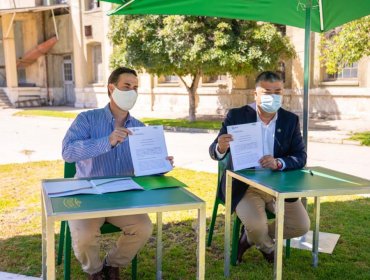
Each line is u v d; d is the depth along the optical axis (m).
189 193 2.68
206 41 12.62
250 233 3.43
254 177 3.11
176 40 12.58
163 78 20.58
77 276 3.44
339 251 3.95
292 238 3.81
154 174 3.04
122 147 3.22
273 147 3.54
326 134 12.09
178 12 4.22
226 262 3.43
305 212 3.54
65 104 25.73
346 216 4.92
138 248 3.10
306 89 4.14
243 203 3.44
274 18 4.64
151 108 21.02
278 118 3.57
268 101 3.28
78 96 24.02
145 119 17.20
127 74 3.09
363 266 3.64
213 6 4.17
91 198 2.55
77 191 2.65
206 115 18.59
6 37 23.47
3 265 3.65
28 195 5.98
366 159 8.80
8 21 23.42
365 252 3.92
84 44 23.20
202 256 2.53
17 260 3.75
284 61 16.70
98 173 3.20
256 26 12.93
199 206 2.46
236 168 3.25
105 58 22.22
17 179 7.02
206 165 8.20
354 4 4.19
